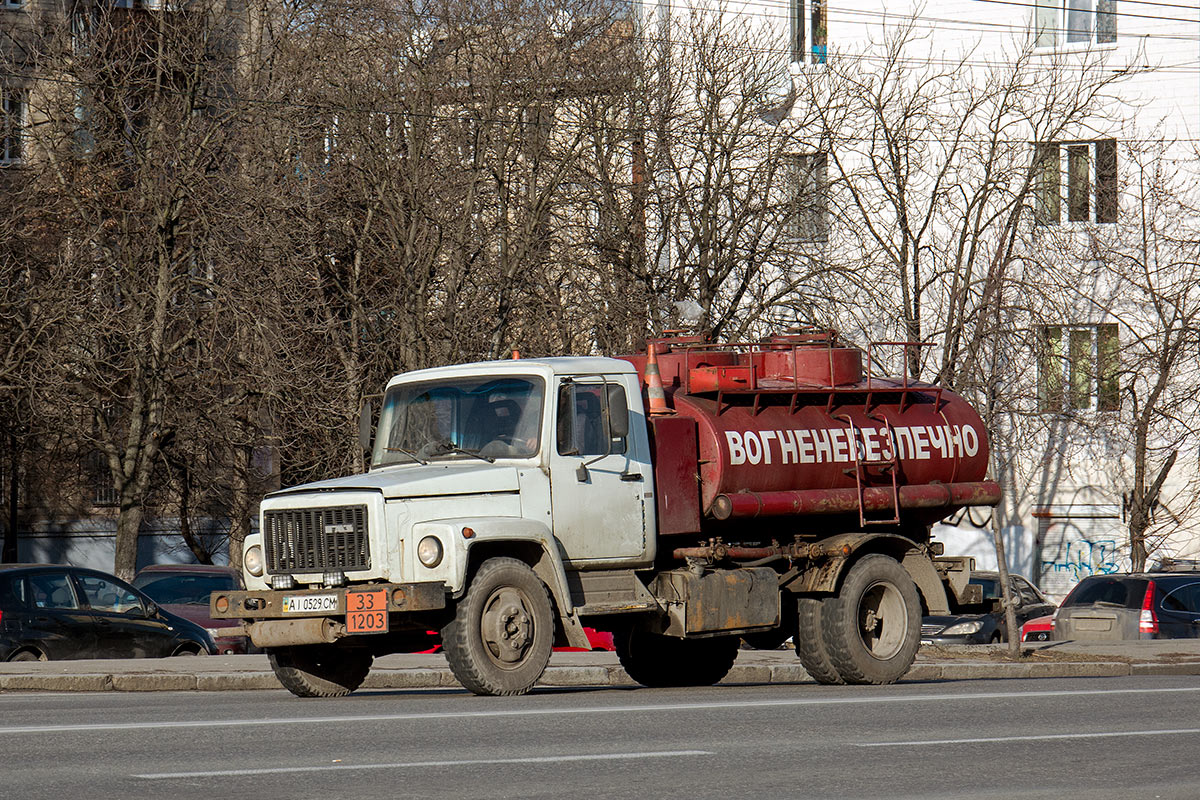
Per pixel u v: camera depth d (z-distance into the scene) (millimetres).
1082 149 95250
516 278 73312
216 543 115938
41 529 113062
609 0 77312
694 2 89500
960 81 96500
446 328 72062
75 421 84312
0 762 20594
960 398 42344
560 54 74938
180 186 79375
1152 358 88312
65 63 82188
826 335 40281
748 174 80750
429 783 18969
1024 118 91062
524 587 32000
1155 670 50094
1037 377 88438
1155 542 94062
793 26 98312
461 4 74375
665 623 35500
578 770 20188
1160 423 92750
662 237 79750
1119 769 20953
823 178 90188
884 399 40656
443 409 34844
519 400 34156
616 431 33844
